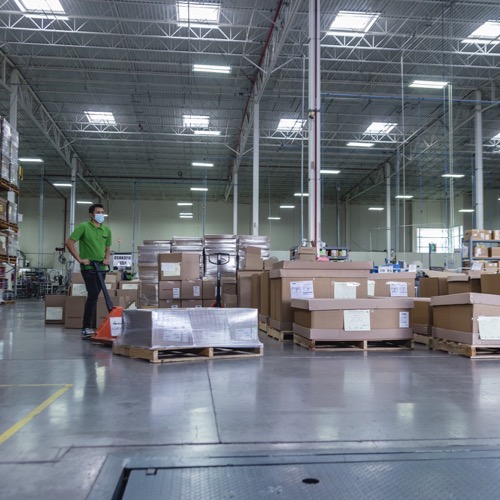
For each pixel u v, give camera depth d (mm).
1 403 2496
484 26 10867
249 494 1488
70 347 4684
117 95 14695
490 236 11664
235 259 9367
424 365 3752
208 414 2295
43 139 18656
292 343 5094
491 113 15430
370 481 1583
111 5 10047
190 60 12617
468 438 1979
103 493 1461
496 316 4230
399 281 5738
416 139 18391
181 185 25266
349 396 2678
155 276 9219
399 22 10680
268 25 10844
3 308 12320
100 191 25812
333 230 28688
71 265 19344
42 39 11703
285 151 19656
